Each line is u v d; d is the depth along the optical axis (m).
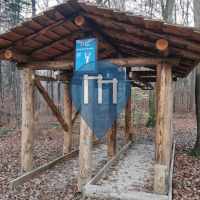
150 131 10.31
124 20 3.06
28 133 4.45
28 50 4.50
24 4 13.76
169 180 3.80
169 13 9.97
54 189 3.82
